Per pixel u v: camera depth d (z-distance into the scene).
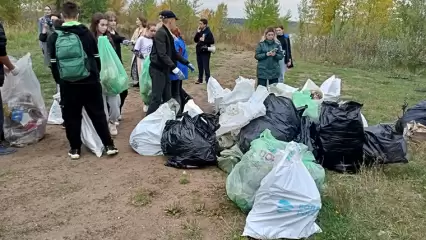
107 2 34.78
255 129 5.09
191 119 5.46
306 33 22.61
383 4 21.88
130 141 5.74
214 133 5.35
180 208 4.18
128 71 12.87
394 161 5.16
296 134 5.25
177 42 7.55
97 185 4.68
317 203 3.71
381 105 9.23
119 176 4.91
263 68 8.18
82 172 5.03
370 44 18.78
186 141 5.19
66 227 3.87
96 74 5.26
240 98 6.01
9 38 19.64
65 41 4.96
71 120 5.36
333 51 18.94
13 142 5.89
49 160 5.39
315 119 5.43
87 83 5.19
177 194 4.47
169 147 5.27
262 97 5.35
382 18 22.02
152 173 4.99
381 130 5.33
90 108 5.36
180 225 3.90
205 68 11.17
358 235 3.77
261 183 3.82
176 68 6.27
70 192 4.53
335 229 3.84
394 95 10.70
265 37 8.20
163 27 6.28
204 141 5.21
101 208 4.20
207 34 11.01
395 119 7.91
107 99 6.22
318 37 20.28
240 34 28.31
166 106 5.88
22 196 4.43
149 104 6.83
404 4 19.25
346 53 18.58
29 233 3.78
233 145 5.32
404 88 12.08
